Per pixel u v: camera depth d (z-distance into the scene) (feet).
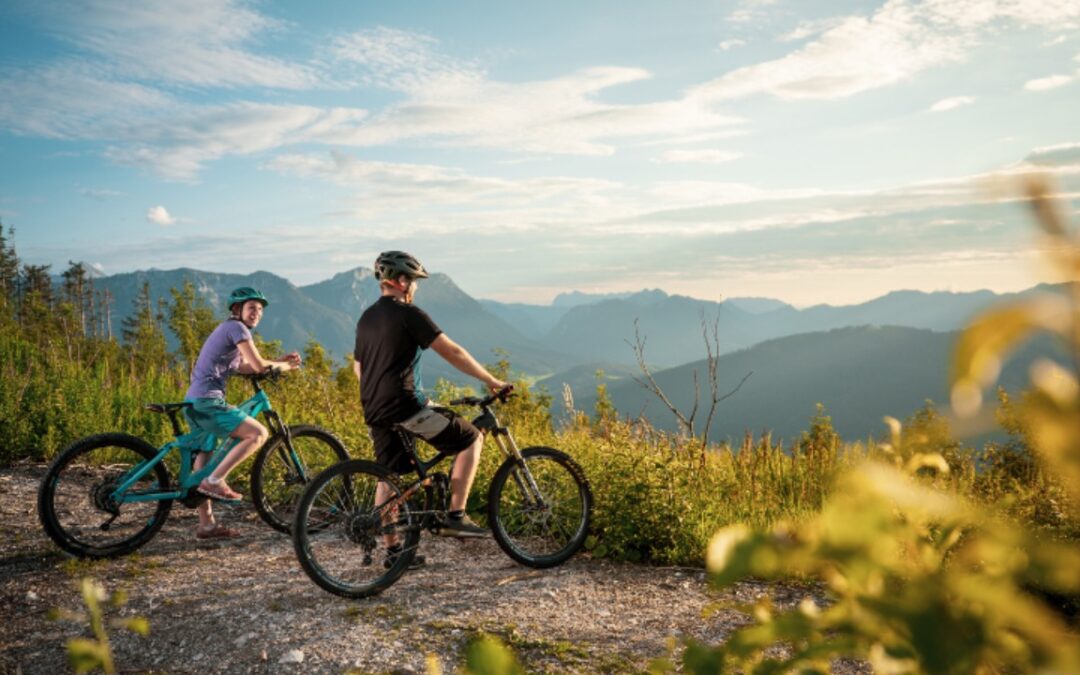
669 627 17.26
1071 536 12.07
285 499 25.67
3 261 383.04
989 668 1.61
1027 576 1.58
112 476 22.13
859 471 1.78
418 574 20.89
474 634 16.30
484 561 22.34
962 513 1.73
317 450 26.48
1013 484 14.83
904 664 1.69
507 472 21.98
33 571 19.92
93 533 22.89
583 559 22.70
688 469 24.81
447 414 20.67
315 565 18.51
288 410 38.52
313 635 16.25
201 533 23.49
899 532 1.73
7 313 69.62
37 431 32.81
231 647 15.76
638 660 15.39
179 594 18.67
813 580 19.47
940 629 1.60
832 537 1.70
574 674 14.75
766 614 2.49
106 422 34.14
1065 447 1.20
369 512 19.75
